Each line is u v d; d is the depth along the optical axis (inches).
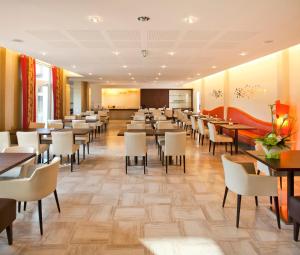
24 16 172.2
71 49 274.4
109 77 598.5
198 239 124.0
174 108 869.8
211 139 319.9
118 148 353.7
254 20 178.7
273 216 148.0
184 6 154.5
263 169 175.2
